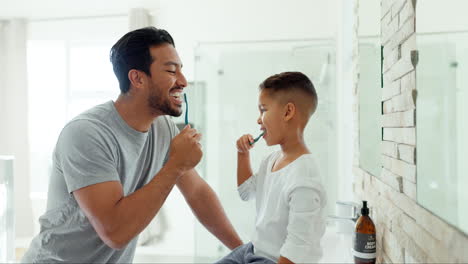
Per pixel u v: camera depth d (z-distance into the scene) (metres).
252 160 2.19
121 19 3.21
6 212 2.46
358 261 0.95
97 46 3.33
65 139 0.97
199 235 2.28
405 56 0.78
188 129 1.03
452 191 0.54
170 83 1.02
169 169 0.98
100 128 1.00
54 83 3.43
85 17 3.27
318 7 2.80
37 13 3.21
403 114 0.80
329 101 2.13
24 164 3.26
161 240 2.94
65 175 0.97
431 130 0.62
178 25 3.05
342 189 2.05
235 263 0.97
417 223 0.71
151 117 1.08
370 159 1.20
